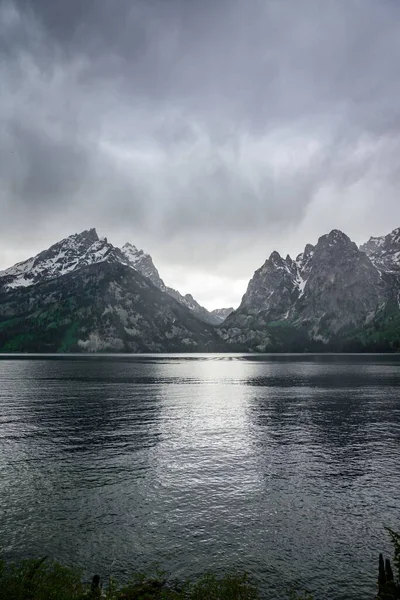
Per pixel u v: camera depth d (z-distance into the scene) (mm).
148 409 80688
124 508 32906
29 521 30453
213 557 25922
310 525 30328
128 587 21484
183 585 22781
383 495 35906
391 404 87938
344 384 131250
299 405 86938
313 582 23438
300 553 26516
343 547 27266
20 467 43094
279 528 29844
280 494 36094
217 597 20547
